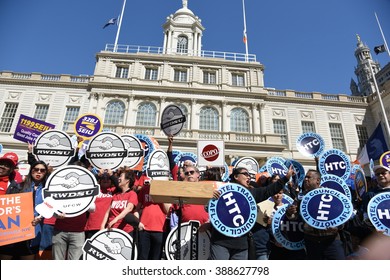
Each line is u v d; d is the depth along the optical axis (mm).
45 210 3830
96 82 25359
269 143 22906
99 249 3867
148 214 4688
